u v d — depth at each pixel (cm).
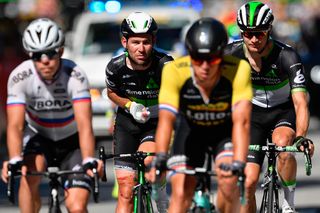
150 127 1969
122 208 1906
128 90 1967
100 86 3706
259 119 2022
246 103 1570
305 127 1894
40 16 5134
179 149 1647
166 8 3934
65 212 2491
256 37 1906
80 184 1636
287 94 2006
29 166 1675
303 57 5094
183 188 1587
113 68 1956
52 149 1745
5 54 4166
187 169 1588
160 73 1941
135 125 1967
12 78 1658
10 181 1592
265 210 1850
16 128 1645
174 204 1587
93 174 1588
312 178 3198
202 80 1552
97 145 3872
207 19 1541
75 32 3981
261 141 2022
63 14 4966
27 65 1664
